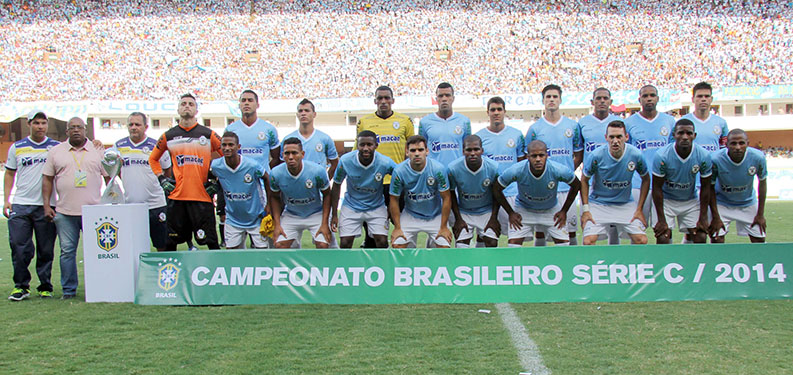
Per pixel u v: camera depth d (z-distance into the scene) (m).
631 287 5.01
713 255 5.04
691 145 5.95
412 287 5.07
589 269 5.04
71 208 5.50
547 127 6.95
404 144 6.90
